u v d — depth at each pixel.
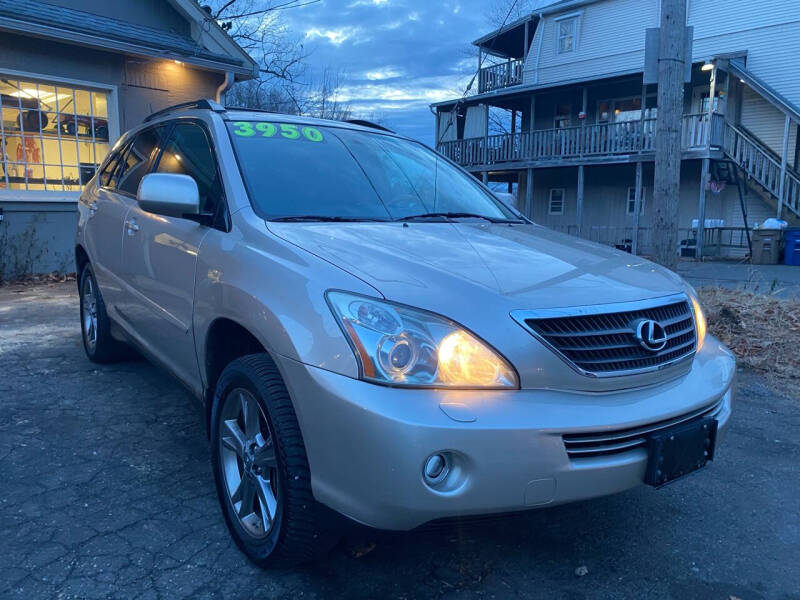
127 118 10.21
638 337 2.29
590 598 2.34
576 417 2.07
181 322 3.04
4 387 4.33
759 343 5.67
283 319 2.23
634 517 2.94
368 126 4.06
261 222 2.74
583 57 23.70
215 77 11.35
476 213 3.58
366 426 1.95
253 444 2.47
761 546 2.72
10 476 3.08
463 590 2.35
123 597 2.23
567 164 21.17
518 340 2.09
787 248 15.74
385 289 2.14
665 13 5.73
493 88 25.69
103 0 10.16
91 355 4.84
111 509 2.82
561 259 2.65
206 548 2.55
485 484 1.97
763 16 19.44
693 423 2.38
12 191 9.12
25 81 9.20
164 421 3.82
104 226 4.24
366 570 2.45
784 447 3.78
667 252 5.95
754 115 19.53
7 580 2.29
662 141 5.86
